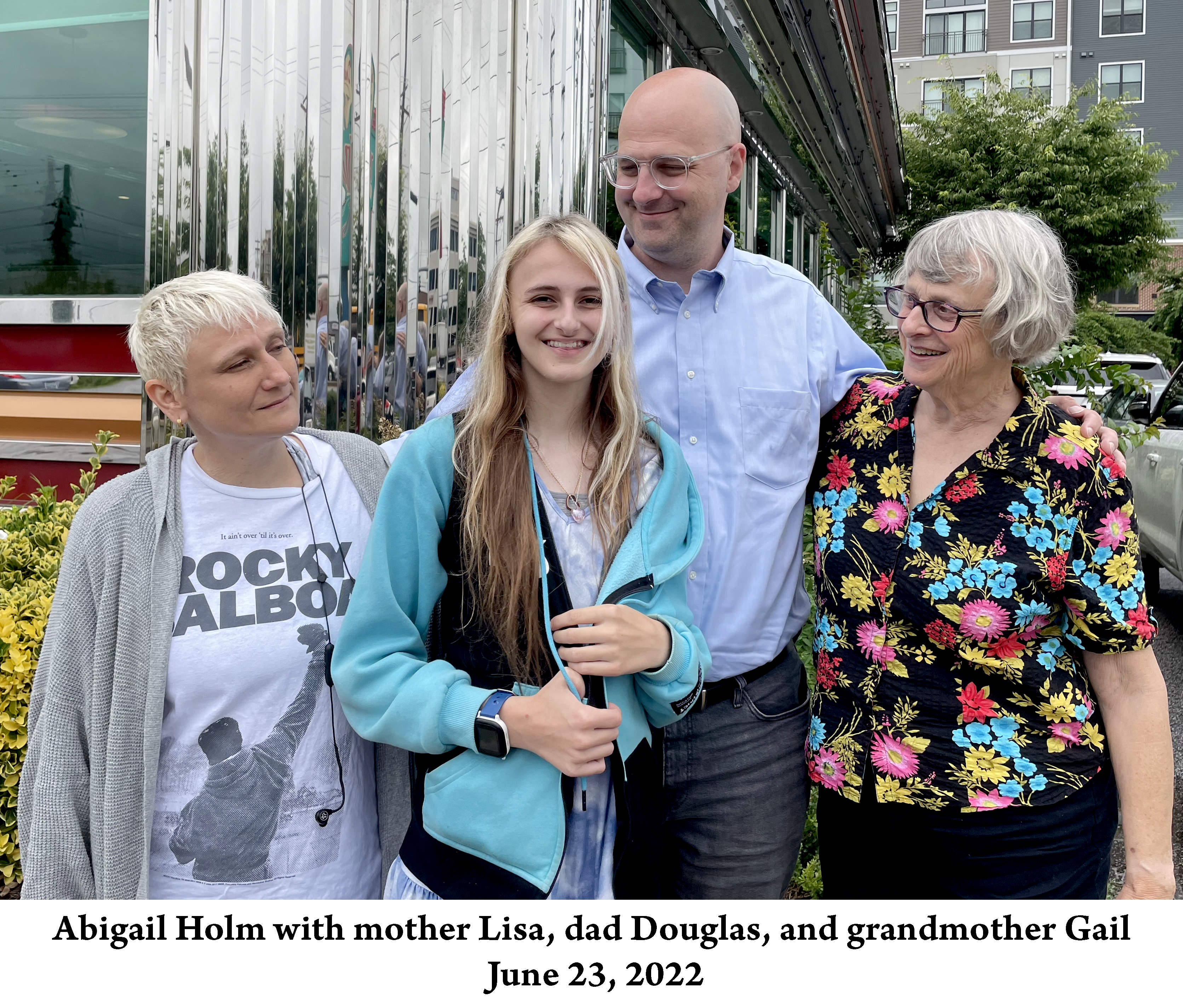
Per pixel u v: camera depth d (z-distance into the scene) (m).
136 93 3.58
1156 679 1.64
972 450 1.68
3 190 3.76
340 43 2.79
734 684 1.97
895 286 1.74
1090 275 19.94
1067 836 1.63
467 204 3.13
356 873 1.67
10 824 2.61
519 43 3.26
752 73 6.36
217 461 1.59
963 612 1.63
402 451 1.52
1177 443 5.93
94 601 1.53
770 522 2.00
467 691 1.44
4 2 3.69
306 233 2.79
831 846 1.86
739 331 2.04
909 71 36.16
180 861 1.55
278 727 1.58
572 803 1.51
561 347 1.48
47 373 3.66
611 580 1.50
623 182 2.01
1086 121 20.05
